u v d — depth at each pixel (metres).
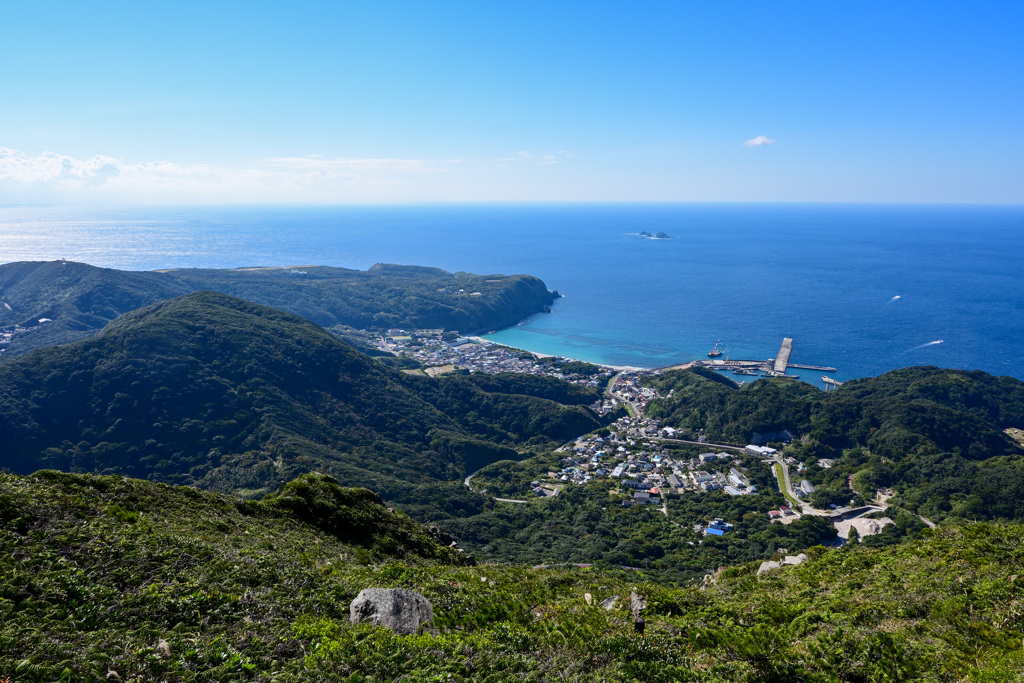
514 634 12.15
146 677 9.18
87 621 10.72
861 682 10.58
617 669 10.81
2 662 8.54
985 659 10.06
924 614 12.66
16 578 11.27
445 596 15.41
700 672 11.16
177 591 12.89
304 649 10.99
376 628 12.05
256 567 15.73
